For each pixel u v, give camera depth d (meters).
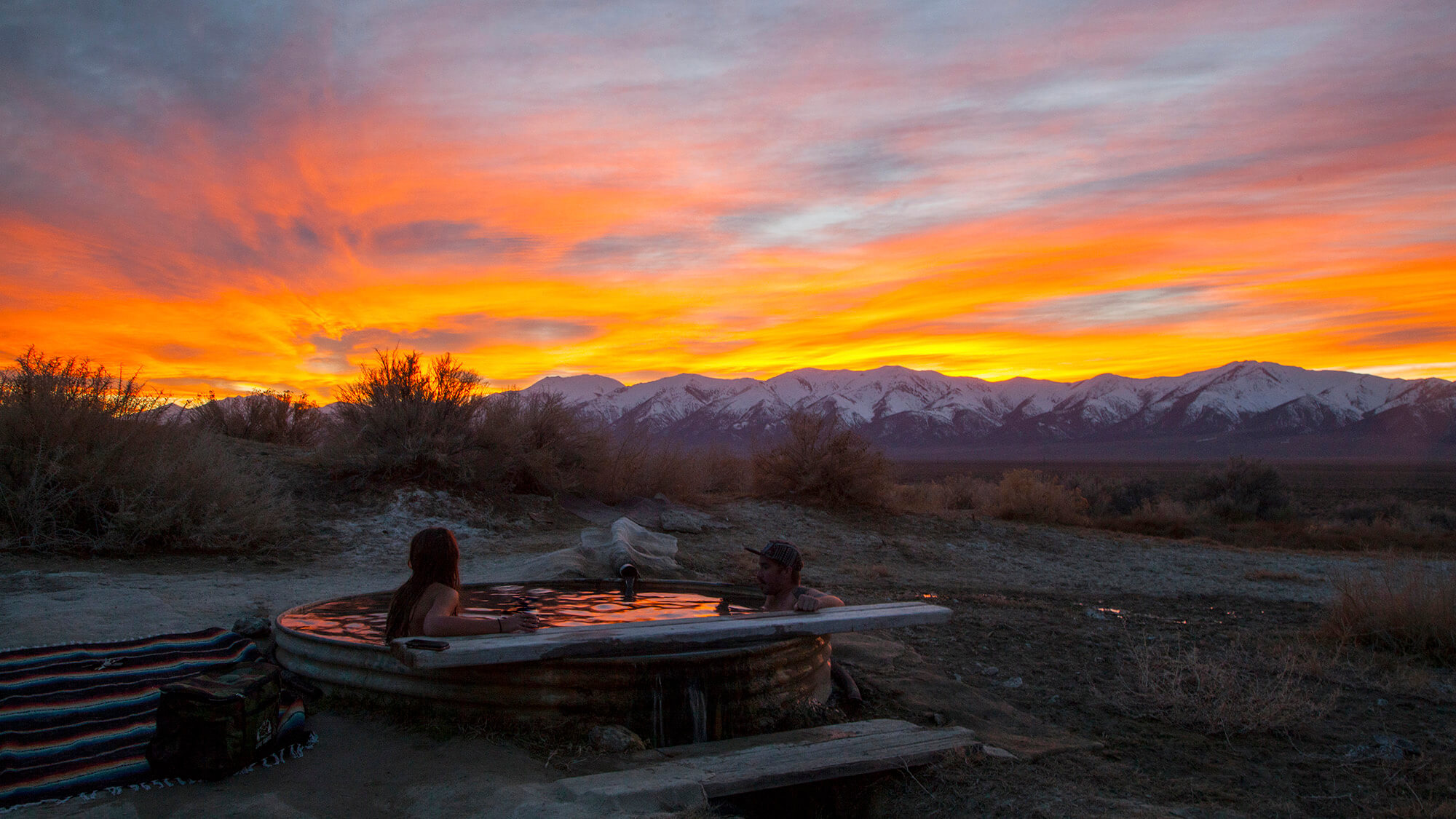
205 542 10.34
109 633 5.84
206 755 3.77
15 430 9.85
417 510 12.97
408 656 3.99
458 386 14.91
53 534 9.44
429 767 3.99
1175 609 10.41
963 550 15.27
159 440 11.02
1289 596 12.00
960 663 6.95
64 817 3.36
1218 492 29.62
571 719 4.44
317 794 3.70
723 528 14.94
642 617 6.07
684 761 4.23
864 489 17.94
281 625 5.30
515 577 9.13
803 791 4.46
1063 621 8.96
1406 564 14.78
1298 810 4.15
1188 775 4.63
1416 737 5.33
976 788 4.28
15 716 3.92
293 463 14.23
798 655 5.15
